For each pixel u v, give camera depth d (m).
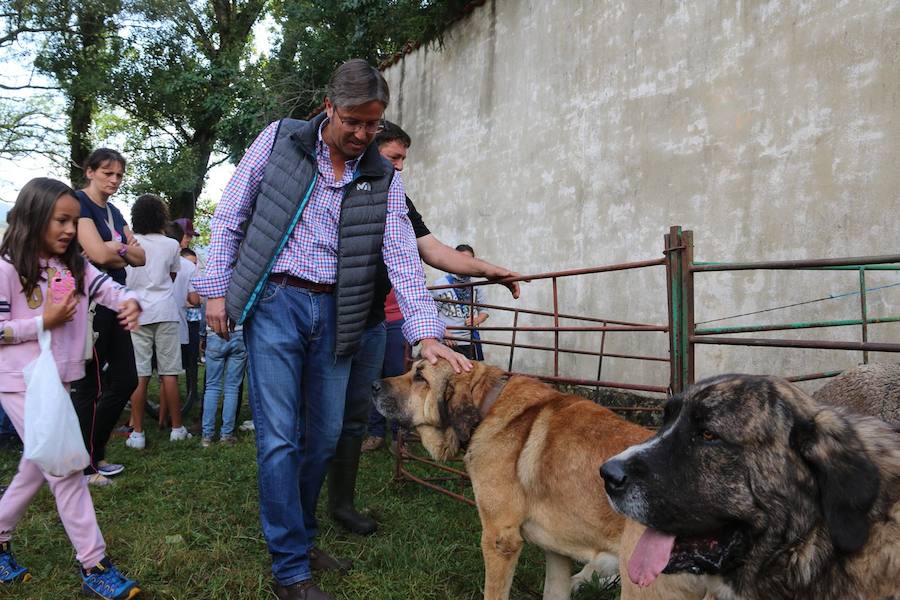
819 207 5.30
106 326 4.65
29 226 2.88
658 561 2.02
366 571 3.38
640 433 2.70
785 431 1.86
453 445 3.29
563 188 7.79
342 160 3.08
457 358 3.16
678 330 3.13
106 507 4.21
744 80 5.84
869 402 3.01
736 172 5.90
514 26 8.64
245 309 2.94
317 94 13.55
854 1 5.07
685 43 6.36
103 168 4.67
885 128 4.89
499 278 4.11
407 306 3.29
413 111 10.94
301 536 3.04
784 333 5.51
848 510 1.72
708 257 6.12
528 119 8.37
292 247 3.00
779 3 5.59
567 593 3.06
